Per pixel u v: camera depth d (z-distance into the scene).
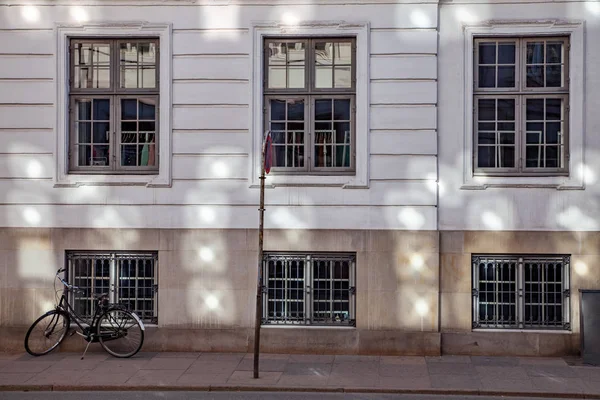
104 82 11.91
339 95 11.69
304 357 11.29
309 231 11.52
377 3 11.44
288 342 11.52
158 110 11.82
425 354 11.36
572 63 11.38
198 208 11.66
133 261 11.84
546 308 11.49
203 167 11.65
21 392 9.68
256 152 11.61
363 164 11.45
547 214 11.40
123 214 11.73
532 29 11.42
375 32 11.46
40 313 11.79
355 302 11.57
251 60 11.57
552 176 11.45
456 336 11.45
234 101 11.61
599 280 11.30
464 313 11.48
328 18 11.50
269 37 11.70
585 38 11.35
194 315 11.66
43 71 11.76
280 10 11.56
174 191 11.68
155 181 11.65
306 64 11.73
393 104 11.44
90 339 11.25
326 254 11.64
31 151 11.77
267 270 11.70
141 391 9.70
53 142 11.74
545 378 10.13
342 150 11.73
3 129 11.79
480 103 11.71
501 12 11.48
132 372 10.42
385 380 10.02
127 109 11.88
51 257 11.77
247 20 11.58
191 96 11.65
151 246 11.69
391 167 11.45
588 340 10.87
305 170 11.72
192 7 11.64
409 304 11.41
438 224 11.53
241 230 11.62
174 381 9.94
